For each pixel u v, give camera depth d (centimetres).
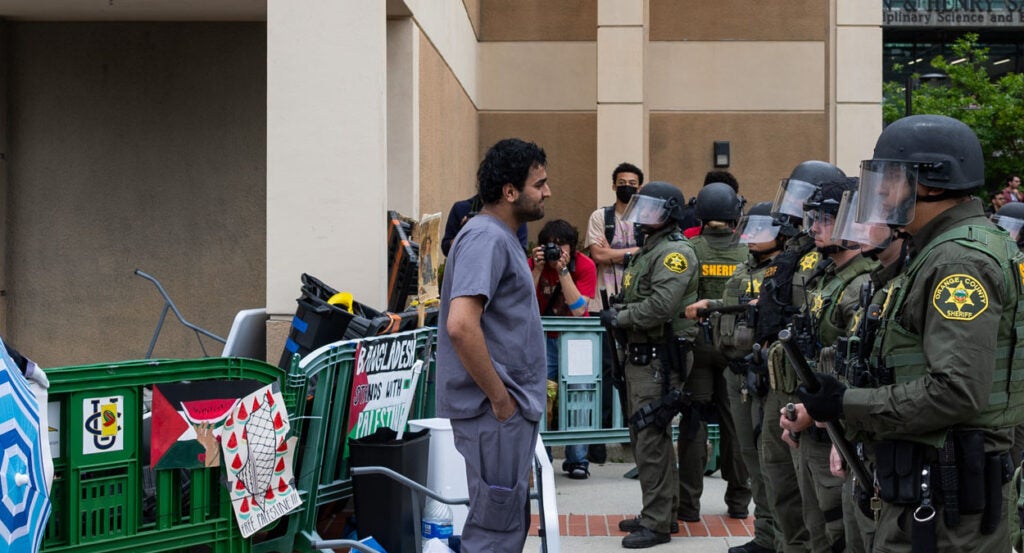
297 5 664
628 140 1220
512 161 399
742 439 588
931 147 316
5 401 262
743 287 570
